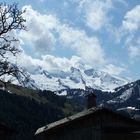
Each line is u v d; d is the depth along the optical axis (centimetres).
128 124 5834
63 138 5884
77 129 5875
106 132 5797
